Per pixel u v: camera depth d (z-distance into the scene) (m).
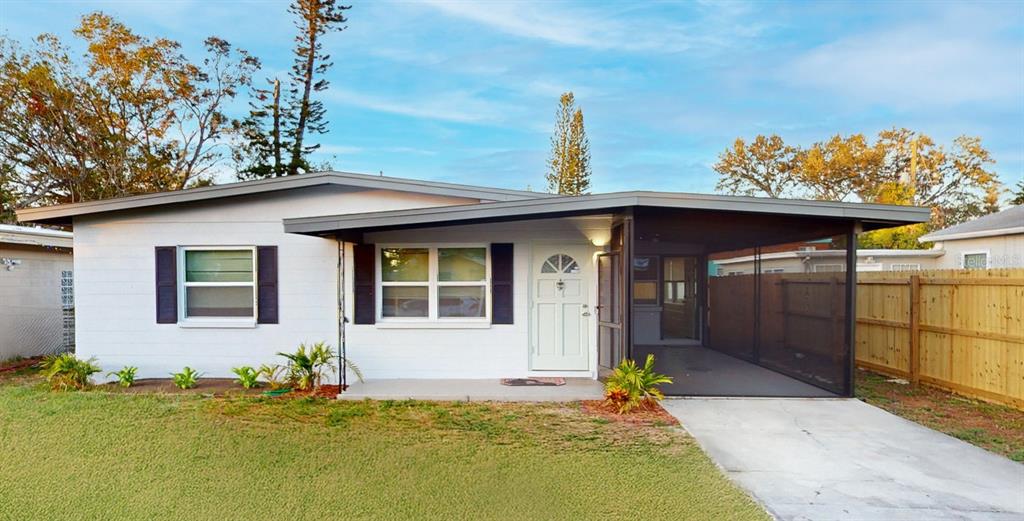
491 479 4.05
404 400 6.51
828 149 30.98
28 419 5.56
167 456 4.50
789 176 32.41
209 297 7.94
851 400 6.48
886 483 4.02
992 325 6.49
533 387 7.05
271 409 6.05
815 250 7.56
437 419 5.68
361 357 7.73
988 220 15.02
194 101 21.12
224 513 3.46
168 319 7.81
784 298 8.38
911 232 22.75
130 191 19.77
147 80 19.92
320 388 7.20
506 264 7.75
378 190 7.95
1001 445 5.00
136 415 5.75
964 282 6.91
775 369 8.56
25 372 8.87
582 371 7.76
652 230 7.77
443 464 4.35
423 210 6.34
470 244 7.76
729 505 3.61
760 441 4.97
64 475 4.07
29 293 10.33
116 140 19.38
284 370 7.66
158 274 7.82
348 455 4.55
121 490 3.80
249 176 22.47
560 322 7.79
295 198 7.88
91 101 19.02
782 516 3.46
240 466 4.29
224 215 7.86
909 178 29.30
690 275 12.11
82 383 7.33
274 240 7.85
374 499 3.68
